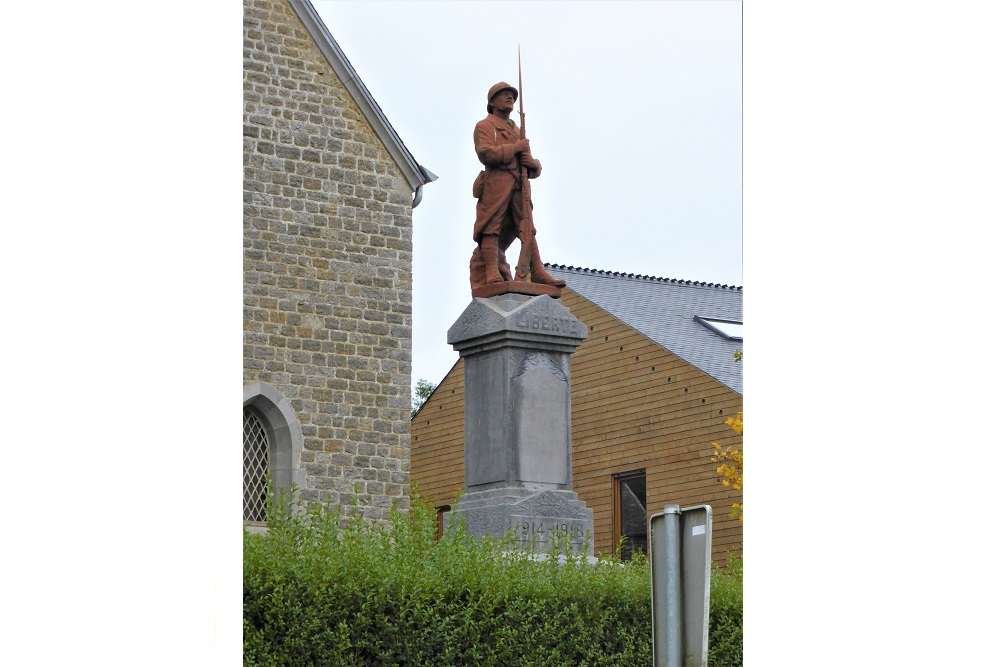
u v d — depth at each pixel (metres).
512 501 14.56
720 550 26.11
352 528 11.28
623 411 28.59
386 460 25.70
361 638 10.43
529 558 12.23
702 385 27.11
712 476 26.62
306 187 25.64
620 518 28.30
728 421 23.42
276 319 25.09
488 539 12.12
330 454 25.19
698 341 28.56
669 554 7.67
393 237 26.33
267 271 25.14
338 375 25.48
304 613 10.14
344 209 25.95
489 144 15.34
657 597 7.73
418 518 11.97
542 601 11.33
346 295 25.77
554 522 14.64
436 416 29.73
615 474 28.55
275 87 25.56
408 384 26.08
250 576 10.05
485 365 15.12
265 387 24.69
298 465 24.81
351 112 26.16
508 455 14.77
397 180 26.50
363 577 10.58
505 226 15.55
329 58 25.97
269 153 25.41
